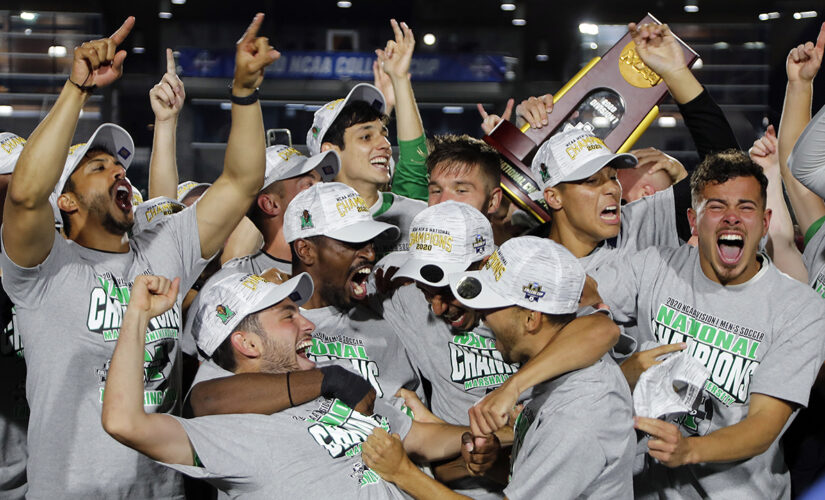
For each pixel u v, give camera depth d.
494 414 2.14
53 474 2.62
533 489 2.13
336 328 2.87
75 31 9.30
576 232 2.99
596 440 2.15
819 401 3.20
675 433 2.31
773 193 3.52
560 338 2.24
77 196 2.74
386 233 2.97
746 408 2.66
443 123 9.90
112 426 2.02
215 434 2.20
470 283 2.34
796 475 3.24
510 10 9.68
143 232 2.93
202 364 2.45
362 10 9.97
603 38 9.73
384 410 2.68
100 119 9.17
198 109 9.69
